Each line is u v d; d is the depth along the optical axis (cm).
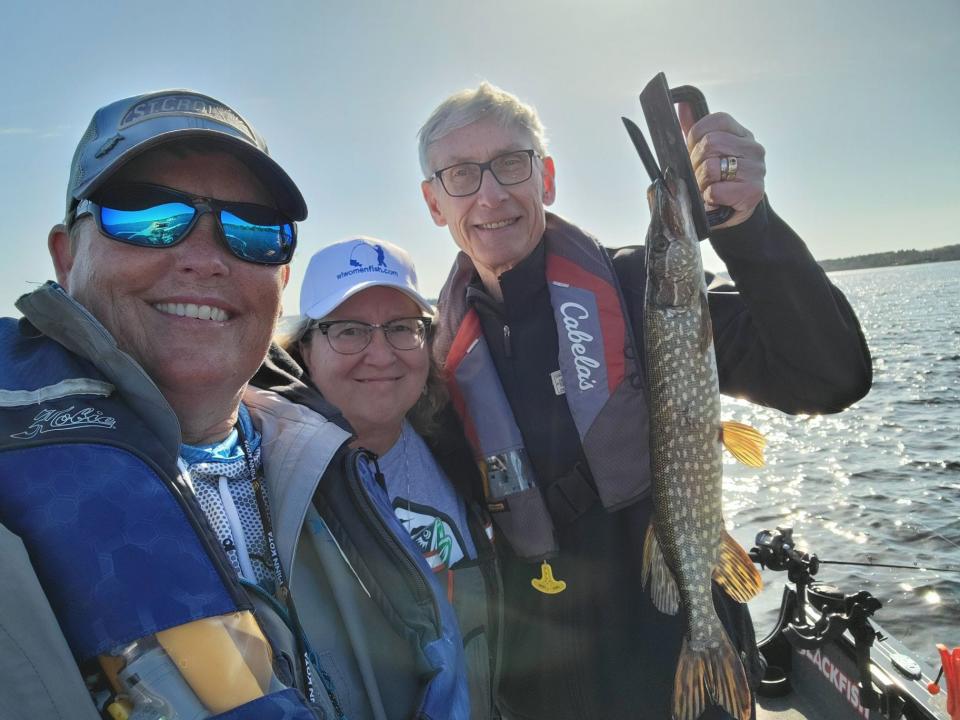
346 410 74
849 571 243
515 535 77
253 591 42
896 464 387
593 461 75
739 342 77
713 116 62
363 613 50
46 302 38
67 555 31
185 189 43
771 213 65
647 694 73
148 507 34
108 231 41
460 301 89
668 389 69
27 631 29
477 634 71
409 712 48
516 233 80
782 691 111
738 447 72
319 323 74
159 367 43
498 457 78
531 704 78
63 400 36
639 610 75
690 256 66
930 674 88
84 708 29
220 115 43
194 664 32
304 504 47
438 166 83
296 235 48
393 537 50
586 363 77
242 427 51
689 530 69
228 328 45
